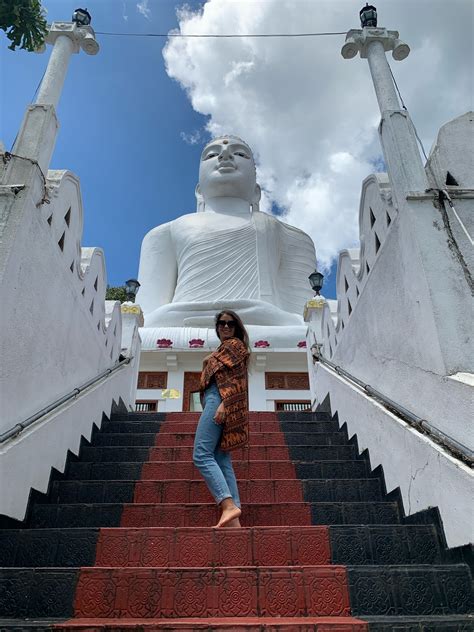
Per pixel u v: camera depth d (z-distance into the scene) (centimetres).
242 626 200
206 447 311
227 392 320
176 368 1073
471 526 236
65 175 420
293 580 235
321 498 361
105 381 549
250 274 1418
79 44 487
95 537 276
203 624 202
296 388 1072
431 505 282
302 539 275
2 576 234
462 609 228
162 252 1553
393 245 371
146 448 439
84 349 495
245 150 1703
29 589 232
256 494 360
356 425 448
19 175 348
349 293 529
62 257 420
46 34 429
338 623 201
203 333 1105
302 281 1557
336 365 578
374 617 220
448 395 275
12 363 317
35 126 380
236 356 333
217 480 296
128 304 755
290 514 326
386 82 434
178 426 527
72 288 450
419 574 236
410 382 334
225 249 1449
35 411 358
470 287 304
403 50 481
